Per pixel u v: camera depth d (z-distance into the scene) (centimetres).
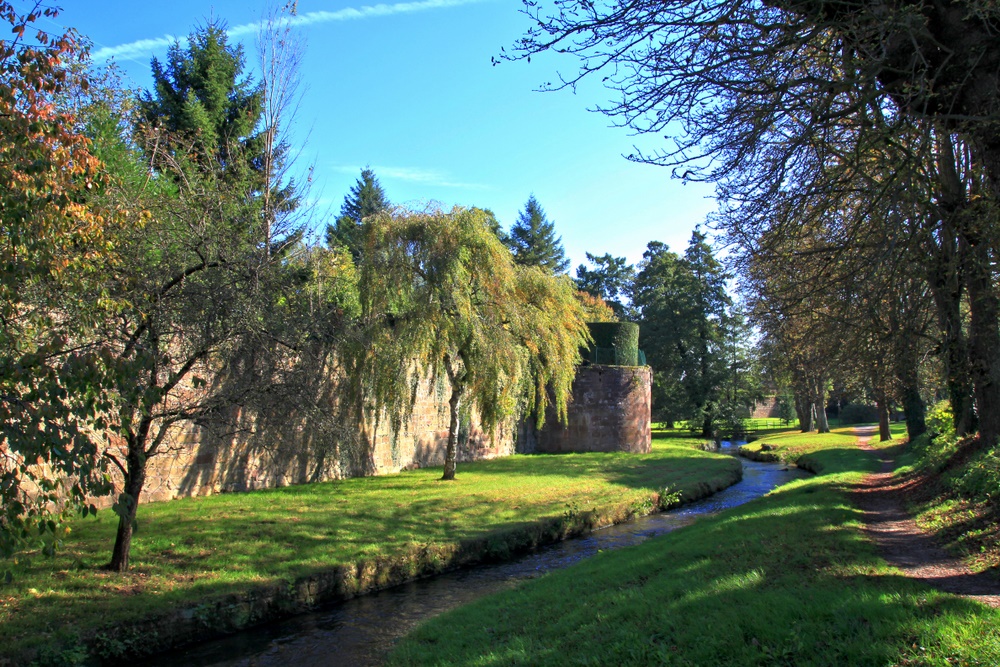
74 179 621
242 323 767
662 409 4025
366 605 835
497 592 808
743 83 641
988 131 618
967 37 587
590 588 713
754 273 1148
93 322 635
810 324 1127
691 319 3872
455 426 1669
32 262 542
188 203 809
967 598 498
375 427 1675
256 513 1123
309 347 921
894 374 1223
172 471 1234
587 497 1448
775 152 751
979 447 1148
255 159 2111
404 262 1465
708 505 1625
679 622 530
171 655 666
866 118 690
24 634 593
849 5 597
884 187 692
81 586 712
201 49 2473
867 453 2486
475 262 1491
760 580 613
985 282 892
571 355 1769
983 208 723
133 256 734
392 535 1034
